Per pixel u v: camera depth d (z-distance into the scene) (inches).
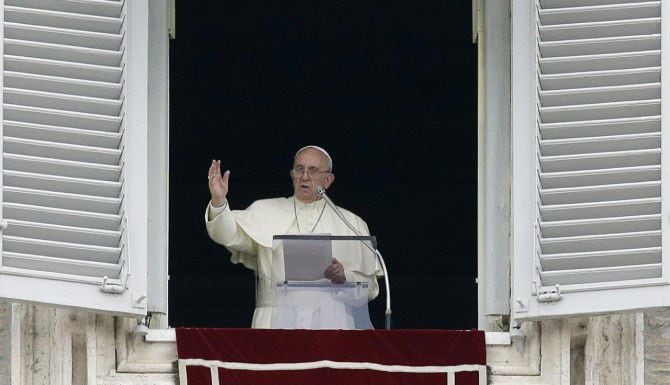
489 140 1424.7
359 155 2033.7
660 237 1343.5
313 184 1551.4
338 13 1979.6
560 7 1374.3
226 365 1355.8
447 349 1358.3
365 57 2009.1
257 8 1979.6
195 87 2011.6
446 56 2004.2
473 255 2027.6
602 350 1358.3
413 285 2012.8
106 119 1359.5
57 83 1358.3
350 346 1358.3
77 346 1362.0
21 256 1331.2
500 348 1373.0
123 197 1353.3
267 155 2022.6
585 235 1348.4
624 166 1354.6
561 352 1358.3
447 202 2036.2
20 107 1346.0
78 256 1342.3
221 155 2011.6
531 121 1365.7
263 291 1496.1
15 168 1343.5
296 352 1358.3
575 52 1368.1
